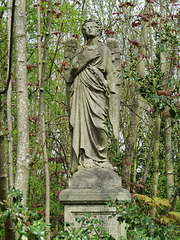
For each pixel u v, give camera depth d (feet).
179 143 40.40
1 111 10.21
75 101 21.01
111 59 21.58
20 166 12.41
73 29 32.78
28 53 35.96
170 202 31.50
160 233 13.66
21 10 13.62
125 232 18.44
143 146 45.83
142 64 30.99
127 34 37.60
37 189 39.40
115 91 21.53
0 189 10.06
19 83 13.17
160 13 33.42
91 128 20.49
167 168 33.45
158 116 29.14
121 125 40.57
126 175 29.99
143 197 18.47
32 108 45.65
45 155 12.96
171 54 29.45
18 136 12.77
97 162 20.29
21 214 8.86
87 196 18.61
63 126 41.57
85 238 10.99
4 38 33.06
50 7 12.83
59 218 30.42
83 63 21.07
